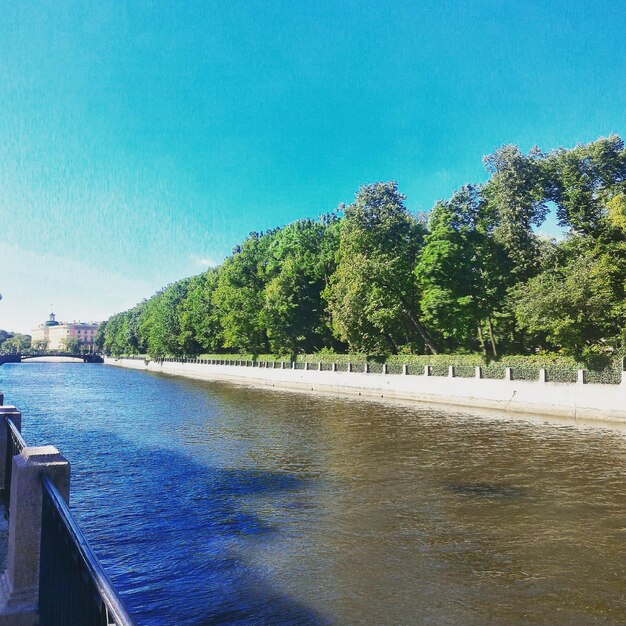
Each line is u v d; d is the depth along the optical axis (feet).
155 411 99.81
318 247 216.54
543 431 73.31
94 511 35.99
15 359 451.12
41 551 13.41
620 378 85.46
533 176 126.31
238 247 279.69
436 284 132.05
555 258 119.85
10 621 12.89
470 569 26.66
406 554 28.60
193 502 38.11
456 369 119.24
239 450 58.18
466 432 72.23
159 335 352.28
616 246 104.42
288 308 201.46
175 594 24.04
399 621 21.71
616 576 25.73
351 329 154.10
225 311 261.65
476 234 130.21
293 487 42.19
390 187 149.59
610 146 113.60
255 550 29.14
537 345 141.49
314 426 78.48
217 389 170.71
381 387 142.20
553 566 26.96
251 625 21.43
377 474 46.44
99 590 7.56
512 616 22.04
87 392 151.94
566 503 37.55
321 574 26.13
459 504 37.47
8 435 22.85
